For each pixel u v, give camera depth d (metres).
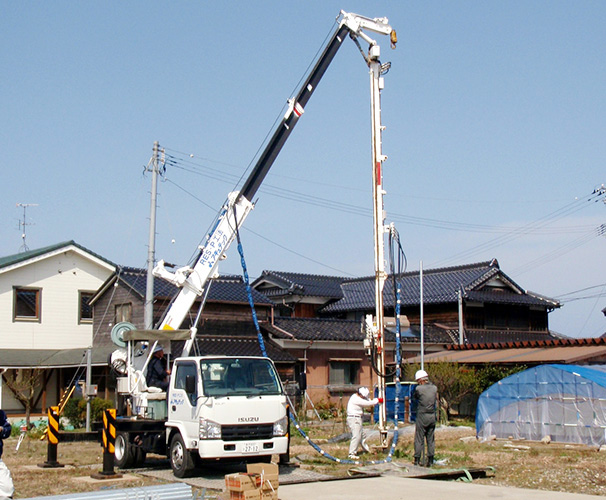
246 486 9.32
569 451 16.33
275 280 41.28
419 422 13.88
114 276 29.98
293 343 31.38
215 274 16.38
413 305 38.34
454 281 39.28
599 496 10.70
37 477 13.37
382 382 15.41
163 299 29.12
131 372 15.00
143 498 10.15
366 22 16.11
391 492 11.00
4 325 29.05
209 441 12.25
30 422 26.42
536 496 10.64
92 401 25.05
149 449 14.05
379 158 15.50
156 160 26.52
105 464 13.08
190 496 10.51
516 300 38.59
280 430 12.91
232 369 13.12
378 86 15.70
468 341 36.03
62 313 30.73
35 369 26.95
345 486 11.57
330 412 29.20
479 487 11.51
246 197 16.56
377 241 15.38
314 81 16.48
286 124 16.45
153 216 26.19
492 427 19.55
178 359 13.59
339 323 34.75
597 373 18.39
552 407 18.39
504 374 26.11
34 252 30.88
